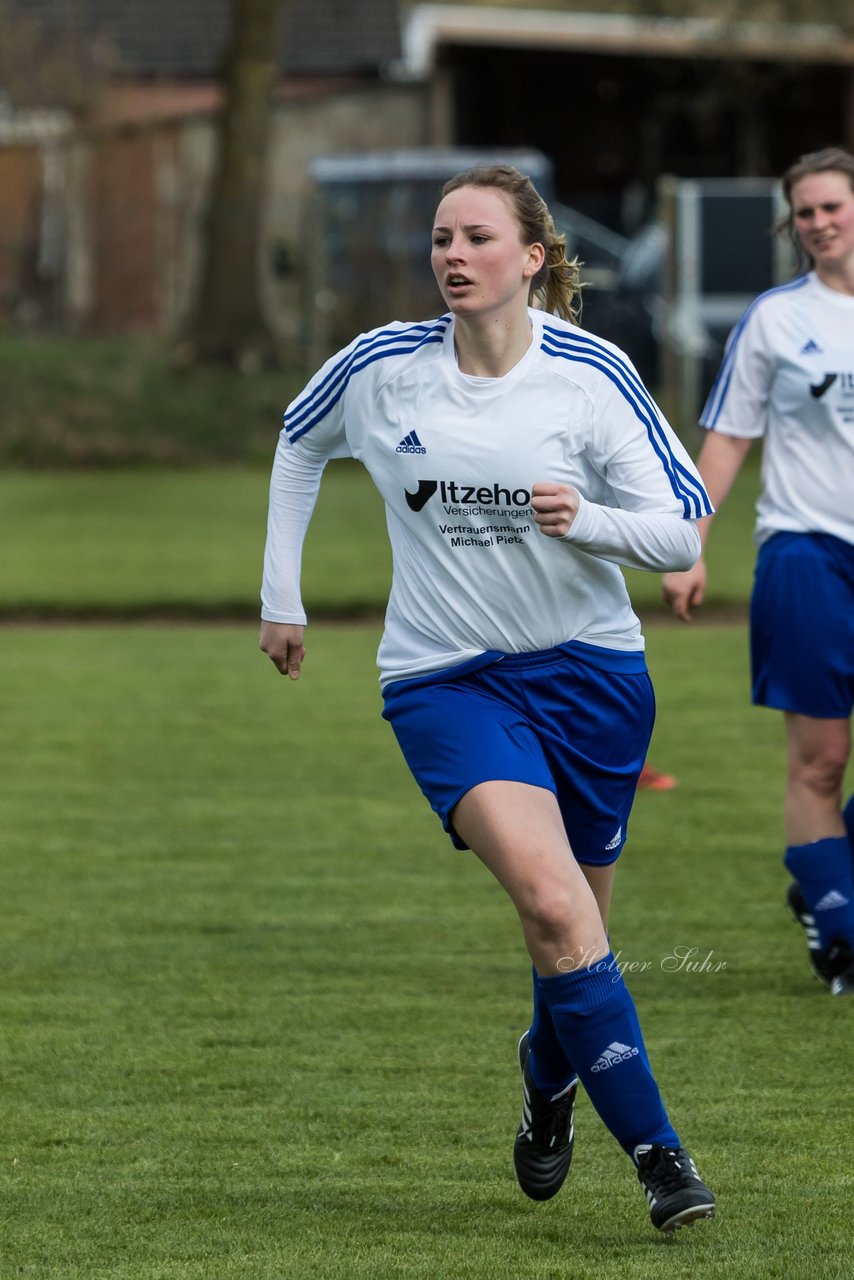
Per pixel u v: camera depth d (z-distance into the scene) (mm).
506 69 105875
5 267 93500
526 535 13148
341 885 22953
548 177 84250
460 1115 15570
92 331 92125
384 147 102000
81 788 28062
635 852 24250
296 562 14430
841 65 94688
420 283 78688
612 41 96062
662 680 36375
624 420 13188
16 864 23922
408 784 28422
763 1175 14164
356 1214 13547
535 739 13414
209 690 35875
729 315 72625
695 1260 12609
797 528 18984
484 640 13438
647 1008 18328
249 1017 18109
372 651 40250
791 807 19250
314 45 106938
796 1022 17891
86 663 38812
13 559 51250
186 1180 14203
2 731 32188
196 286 93688
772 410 19234
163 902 22219
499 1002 18531
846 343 18734
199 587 46688
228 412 78500
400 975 19453
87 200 93375
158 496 65375
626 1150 12875
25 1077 16469
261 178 82250
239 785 28281
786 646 19062
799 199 18922
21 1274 12461
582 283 14086
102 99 95375
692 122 107000
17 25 96312
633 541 12844
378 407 13430
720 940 20594
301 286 83500
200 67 108000
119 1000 18656
